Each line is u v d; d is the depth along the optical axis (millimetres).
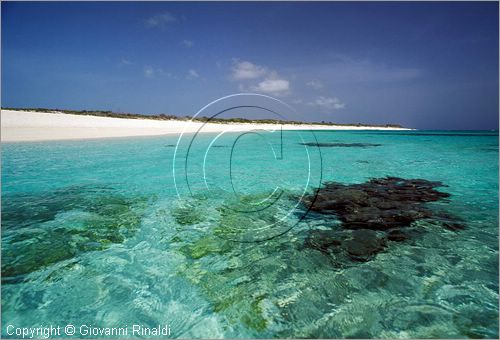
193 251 3330
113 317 2277
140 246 3449
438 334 2084
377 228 3971
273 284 2691
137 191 5855
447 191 5996
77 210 4633
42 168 7867
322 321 2227
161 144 14336
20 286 2627
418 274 2828
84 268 2943
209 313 2330
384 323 2189
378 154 12664
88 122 23469
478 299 2447
